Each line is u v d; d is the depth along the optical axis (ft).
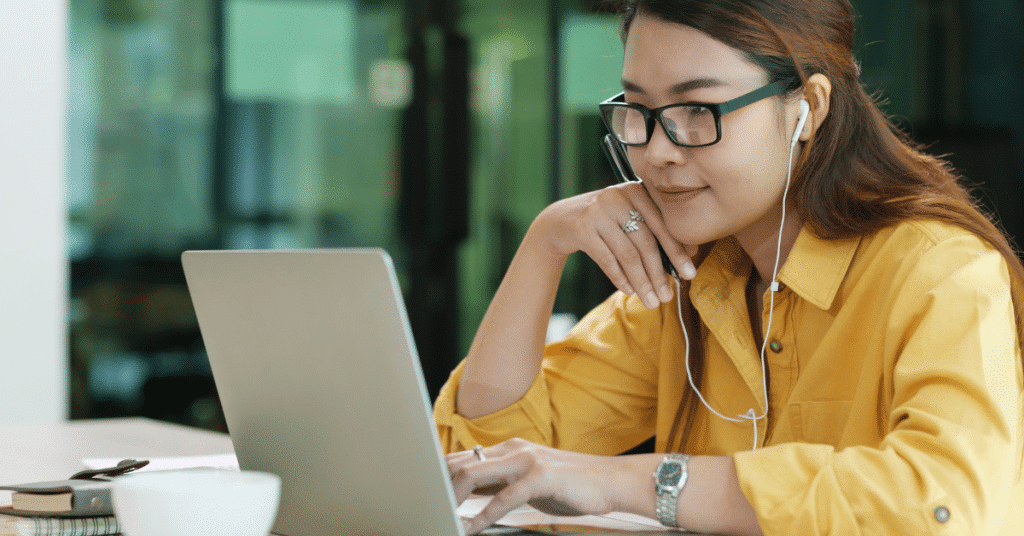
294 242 12.39
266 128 12.26
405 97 12.53
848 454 2.93
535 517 3.51
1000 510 2.85
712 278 4.13
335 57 12.37
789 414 3.84
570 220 4.13
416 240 12.60
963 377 2.97
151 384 12.40
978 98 13.00
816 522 2.82
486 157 12.66
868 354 3.56
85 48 12.01
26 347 11.70
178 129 12.17
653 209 3.94
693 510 3.00
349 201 12.48
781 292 3.93
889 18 12.84
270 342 2.87
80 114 12.03
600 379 4.57
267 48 12.24
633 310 4.62
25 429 6.05
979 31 12.99
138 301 12.29
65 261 12.07
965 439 2.85
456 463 3.28
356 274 2.52
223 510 2.25
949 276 3.26
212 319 3.08
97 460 4.33
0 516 2.95
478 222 12.71
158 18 12.10
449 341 12.75
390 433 2.62
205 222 12.30
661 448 4.42
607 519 3.47
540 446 3.27
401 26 12.48
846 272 3.74
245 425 3.11
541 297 4.29
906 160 3.87
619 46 4.54
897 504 2.77
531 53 12.63
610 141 4.13
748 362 4.02
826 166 3.69
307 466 2.92
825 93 3.62
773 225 3.91
